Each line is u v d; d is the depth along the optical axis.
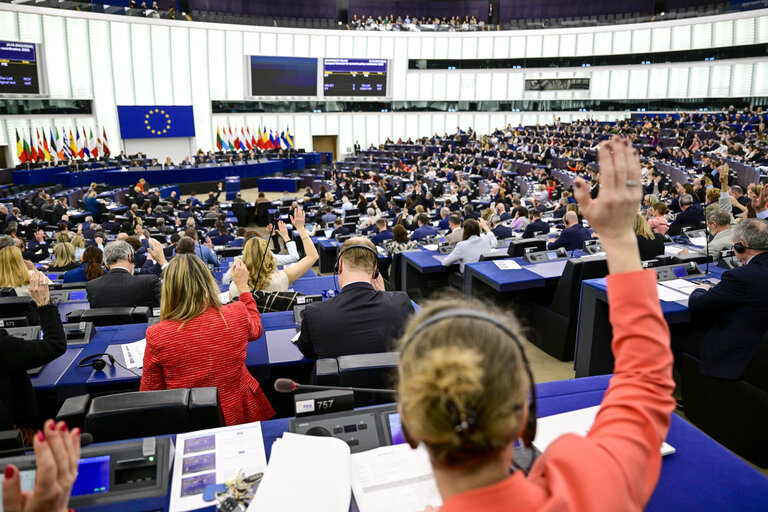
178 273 2.16
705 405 3.19
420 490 1.32
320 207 13.78
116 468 1.36
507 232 7.68
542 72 27.66
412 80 28.66
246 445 1.52
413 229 9.82
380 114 28.78
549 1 29.34
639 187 0.69
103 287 3.93
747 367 2.96
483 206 13.34
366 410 1.59
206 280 2.21
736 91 22.98
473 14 30.50
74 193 16.78
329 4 29.02
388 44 28.12
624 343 0.69
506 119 28.83
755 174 11.83
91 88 21.53
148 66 22.97
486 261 4.95
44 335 2.28
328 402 1.60
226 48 24.94
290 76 25.78
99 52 21.58
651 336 0.67
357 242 2.57
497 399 0.53
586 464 0.57
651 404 0.63
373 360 2.11
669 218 7.88
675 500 1.29
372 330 2.44
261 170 23.02
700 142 17.81
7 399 2.27
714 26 23.27
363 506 1.27
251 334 2.35
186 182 20.81
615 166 0.69
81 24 20.97
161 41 23.17
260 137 25.06
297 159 24.62
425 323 0.62
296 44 26.56
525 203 12.66
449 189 17.62
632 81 26.05
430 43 28.36
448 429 0.53
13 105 19.25
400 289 7.01
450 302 0.66
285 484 1.30
